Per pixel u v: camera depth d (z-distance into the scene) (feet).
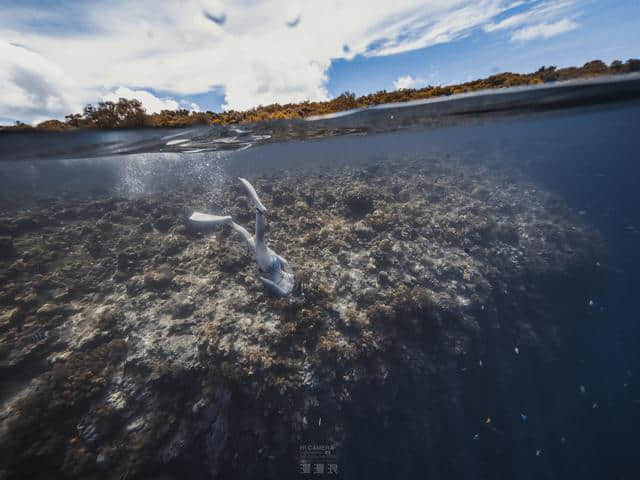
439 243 45.29
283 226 46.85
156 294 34.04
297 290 33.53
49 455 22.35
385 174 79.20
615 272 58.13
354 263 39.27
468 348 36.11
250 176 93.45
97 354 27.43
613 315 55.72
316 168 103.30
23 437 22.13
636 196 93.45
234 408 26.89
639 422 45.68
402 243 42.55
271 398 26.91
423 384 33.27
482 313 38.86
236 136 53.83
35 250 40.34
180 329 30.09
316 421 27.63
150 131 41.68
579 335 52.03
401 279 37.55
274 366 27.94
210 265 38.19
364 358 30.42
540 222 55.83
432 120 56.39
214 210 51.39
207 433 25.54
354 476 29.91
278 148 90.38
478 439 38.34
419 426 33.12
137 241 43.29
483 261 44.57
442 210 54.29
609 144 163.63
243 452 26.53
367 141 95.86
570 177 102.27
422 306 34.22
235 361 27.63
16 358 27.25
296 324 30.66
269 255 21.47
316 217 48.96
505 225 51.78
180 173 103.71
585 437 43.96
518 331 42.91
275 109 44.06
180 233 45.29
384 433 31.94
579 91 40.75
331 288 35.29
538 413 43.34
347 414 29.66
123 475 22.89
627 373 51.01
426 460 34.09
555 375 47.24
